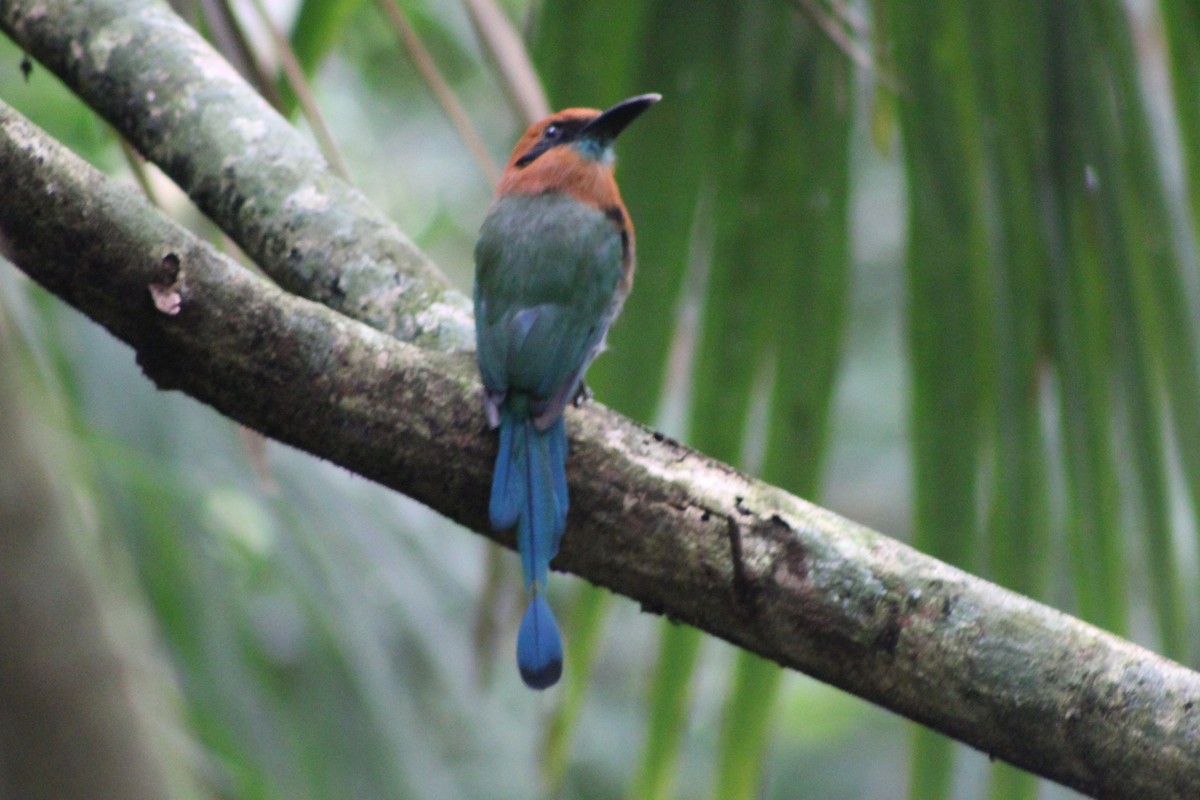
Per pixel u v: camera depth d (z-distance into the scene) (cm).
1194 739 550
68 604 767
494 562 758
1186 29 793
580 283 770
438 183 1623
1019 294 790
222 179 746
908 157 801
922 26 794
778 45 804
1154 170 784
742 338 803
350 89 1595
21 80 1112
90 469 895
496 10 701
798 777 1568
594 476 608
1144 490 769
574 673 782
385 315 717
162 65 763
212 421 958
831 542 584
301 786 898
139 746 786
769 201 808
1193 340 783
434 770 948
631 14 809
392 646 991
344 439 609
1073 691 561
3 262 839
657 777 775
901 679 579
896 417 1702
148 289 571
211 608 905
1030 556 776
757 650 602
